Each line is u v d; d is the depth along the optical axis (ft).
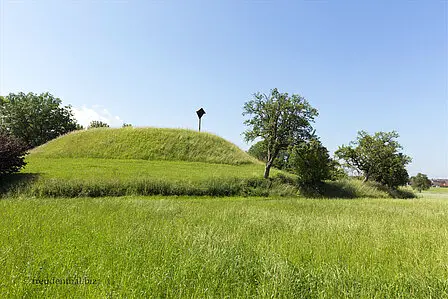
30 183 67.77
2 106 196.95
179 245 18.39
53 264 14.07
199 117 160.25
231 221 30.19
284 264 14.89
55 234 20.72
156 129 149.18
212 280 12.85
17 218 27.09
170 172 93.97
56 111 211.20
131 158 121.70
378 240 22.15
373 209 49.47
